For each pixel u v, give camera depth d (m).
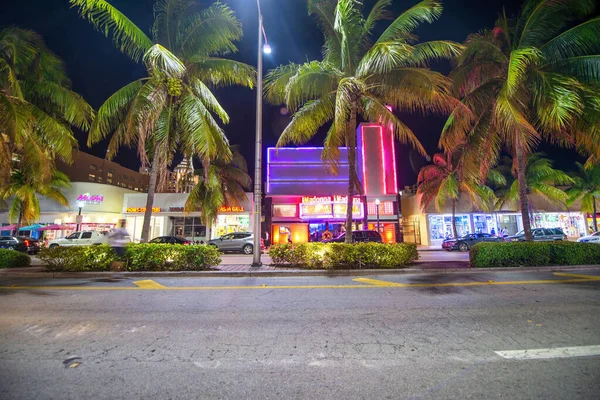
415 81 10.08
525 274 9.18
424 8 9.80
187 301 6.20
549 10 10.39
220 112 12.42
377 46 9.11
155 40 12.08
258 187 11.12
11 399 2.64
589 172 25.38
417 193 28.61
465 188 24.44
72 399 2.65
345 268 10.03
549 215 29.12
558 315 4.98
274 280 8.63
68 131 12.28
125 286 7.81
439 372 3.11
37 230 26.62
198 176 25.52
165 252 10.02
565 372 3.08
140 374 3.11
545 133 10.91
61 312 5.40
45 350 3.73
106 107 11.23
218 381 2.96
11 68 10.57
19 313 5.35
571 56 10.35
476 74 11.98
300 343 3.92
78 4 9.72
